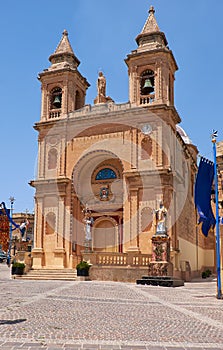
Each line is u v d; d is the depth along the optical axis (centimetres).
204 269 4791
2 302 1327
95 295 1664
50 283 2450
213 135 1842
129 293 1802
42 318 998
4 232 2772
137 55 3606
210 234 4900
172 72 3853
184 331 870
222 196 2373
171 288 2266
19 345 696
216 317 1101
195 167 4731
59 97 4003
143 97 3569
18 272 3175
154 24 3772
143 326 922
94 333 823
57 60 4106
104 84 3991
